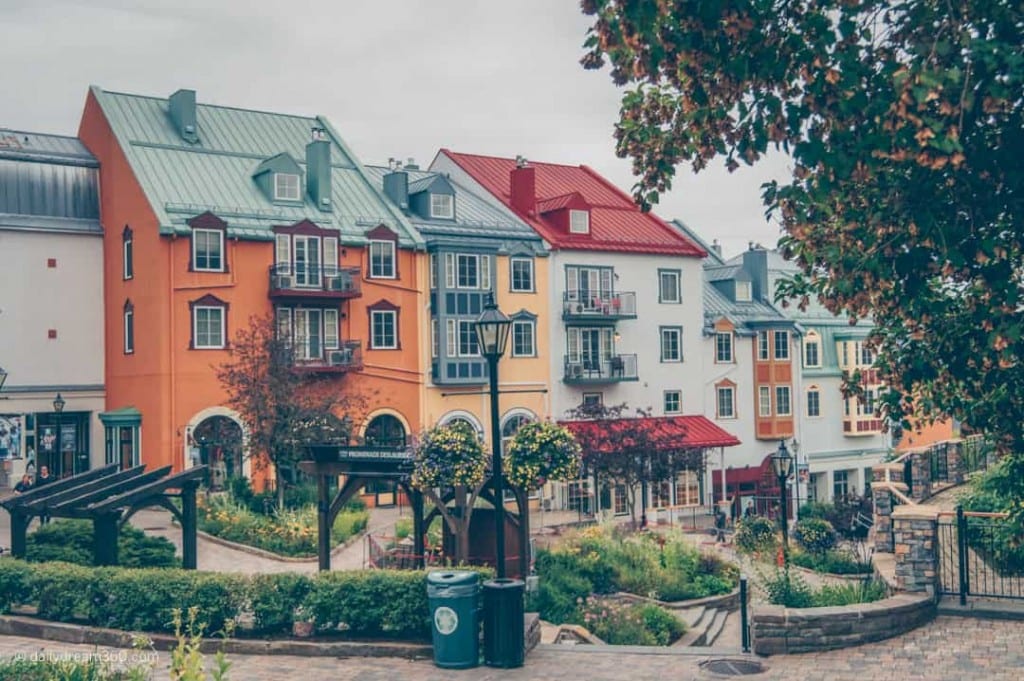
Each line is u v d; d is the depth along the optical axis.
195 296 36.31
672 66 9.54
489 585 13.70
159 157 38.78
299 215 39.22
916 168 9.24
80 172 40.75
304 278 38.22
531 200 46.12
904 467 22.62
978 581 16.78
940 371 10.34
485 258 42.12
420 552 19.80
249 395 32.97
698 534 36.78
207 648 14.52
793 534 31.31
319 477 18.12
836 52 9.02
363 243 39.59
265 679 12.95
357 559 26.86
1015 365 9.80
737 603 24.19
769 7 9.29
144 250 36.97
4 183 38.84
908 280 9.39
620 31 9.11
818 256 11.00
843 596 16.06
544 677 13.05
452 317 41.25
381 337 40.09
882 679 12.53
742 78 8.99
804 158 8.70
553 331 44.28
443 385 41.06
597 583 22.97
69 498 17.95
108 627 15.35
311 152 40.78
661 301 47.97
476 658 13.65
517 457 19.52
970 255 9.02
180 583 14.99
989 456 24.03
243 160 40.84
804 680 12.66
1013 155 9.01
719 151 10.66
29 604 16.80
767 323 51.34
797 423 52.00
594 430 40.44
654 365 47.47
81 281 39.84
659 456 39.53
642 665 13.66
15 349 38.25
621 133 11.48
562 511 41.84
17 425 38.12
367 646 14.20
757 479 50.75
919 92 7.81
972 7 8.84
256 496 32.84
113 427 37.62
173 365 35.88
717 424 49.56
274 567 25.39
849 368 54.06
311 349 38.44
